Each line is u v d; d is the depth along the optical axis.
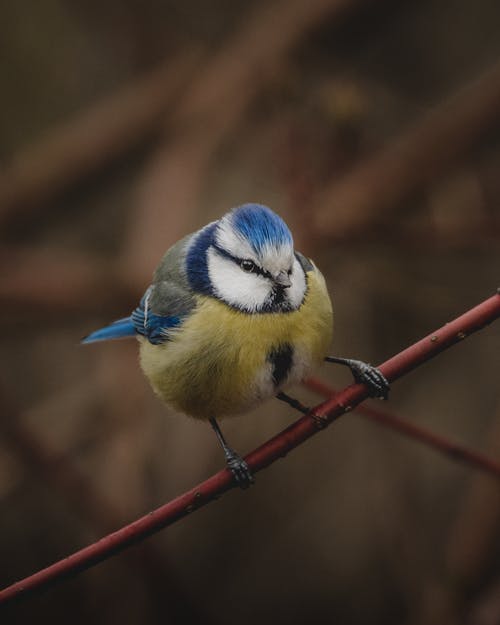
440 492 11.37
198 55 12.59
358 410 6.87
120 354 10.85
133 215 12.02
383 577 11.62
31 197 12.41
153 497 10.38
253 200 11.44
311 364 6.67
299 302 6.57
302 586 11.76
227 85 12.02
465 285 11.28
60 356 11.91
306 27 12.12
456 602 9.89
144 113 12.37
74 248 12.80
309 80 11.83
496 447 9.61
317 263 10.89
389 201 10.84
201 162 11.75
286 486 11.77
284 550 11.81
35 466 9.27
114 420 10.59
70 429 10.67
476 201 10.73
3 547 11.97
